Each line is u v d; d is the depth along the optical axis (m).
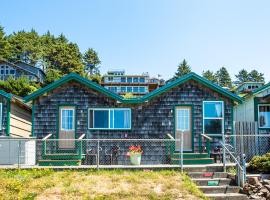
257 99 23.09
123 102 21.44
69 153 20.36
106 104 21.53
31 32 148.12
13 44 123.75
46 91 21.36
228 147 21.05
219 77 159.00
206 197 14.70
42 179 15.91
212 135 21.45
